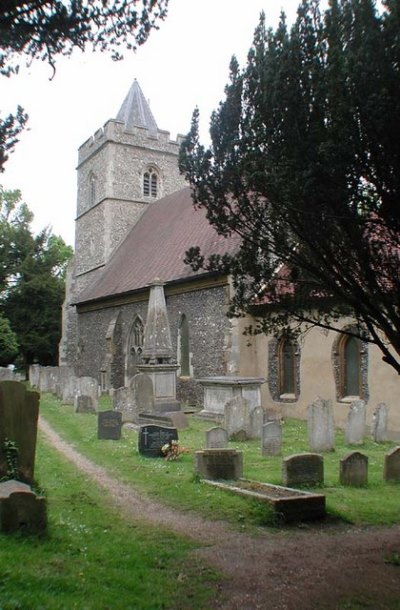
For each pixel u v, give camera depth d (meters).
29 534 5.62
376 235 5.45
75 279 33.50
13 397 6.86
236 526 6.86
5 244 39.47
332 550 6.11
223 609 4.64
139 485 8.80
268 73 5.56
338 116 4.86
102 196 31.47
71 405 19.92
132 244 29.20
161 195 32.75
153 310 17.92
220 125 6.48
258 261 6.96
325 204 5.26
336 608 4.71
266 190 5.70
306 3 5.49
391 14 4.77
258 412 13.72
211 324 19.55
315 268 6.10
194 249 7.14
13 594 4.18
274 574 5.42
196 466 9.01
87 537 5.96
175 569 5.42
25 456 6.92
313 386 16.77
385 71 4.75
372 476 9.74
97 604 4.29
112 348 25.58
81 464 10.38
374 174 5.04
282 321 7.02
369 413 15.01
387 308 5.69
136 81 35.84
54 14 5.47
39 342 37.91
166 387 17.27
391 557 5.90
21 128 7.20
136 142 32.06
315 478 8.77
